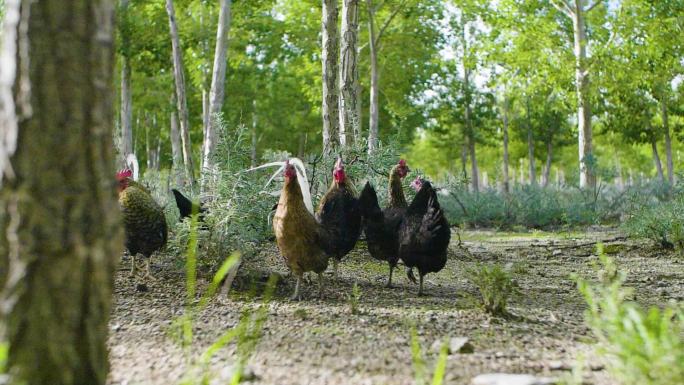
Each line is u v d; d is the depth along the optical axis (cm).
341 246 739
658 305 677
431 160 6062
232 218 737
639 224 1273
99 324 262
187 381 328
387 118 3538
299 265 660
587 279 861
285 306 612
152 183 1281
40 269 247
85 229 252
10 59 245
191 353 428
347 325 525
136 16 2302
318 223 679
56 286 249
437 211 689
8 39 246
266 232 859
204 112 2728
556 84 2455
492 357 431
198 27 2555
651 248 1196
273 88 3728
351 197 746
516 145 4841
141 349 439
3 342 247
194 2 2542
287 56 3095
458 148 4444
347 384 367
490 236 1546
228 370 381
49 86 243
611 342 388
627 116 3206
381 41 2977
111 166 262
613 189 2303
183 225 730
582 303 668
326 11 1242
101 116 254
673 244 1188
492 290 578
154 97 3253
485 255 1129
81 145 249
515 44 2511
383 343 466
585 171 2388
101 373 265
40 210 245
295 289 690
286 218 646
